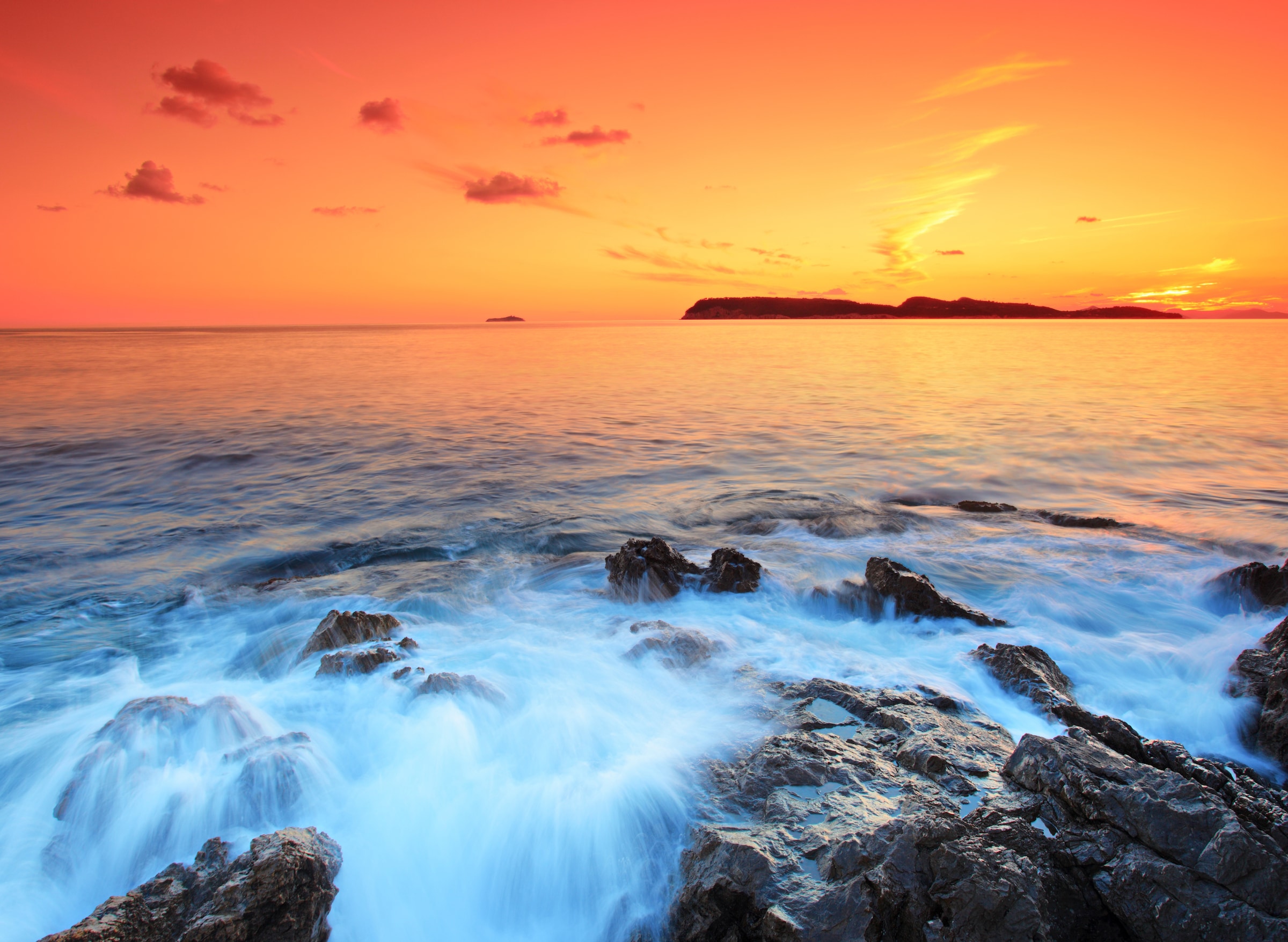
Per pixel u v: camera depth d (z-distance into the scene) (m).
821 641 8.23
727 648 7.92
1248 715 6.38
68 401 32.66
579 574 11.44
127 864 4.73
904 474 18.47
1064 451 20.89
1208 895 3.69
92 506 15.87
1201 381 39.34
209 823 4.94
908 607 8.88
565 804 4.95
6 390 37.62
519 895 4.55
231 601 10.52
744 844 4.11
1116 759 4.57
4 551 12.84
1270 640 7.31
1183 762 4.87
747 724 5.98
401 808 5.10
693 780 5.11
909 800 4.44
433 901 4.51
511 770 5.46
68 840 4.89
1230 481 17.41
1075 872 4.09
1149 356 60.19
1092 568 11.04
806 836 4.26
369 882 4.52
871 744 5.57
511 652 7.93
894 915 3.63
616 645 8.07
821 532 13.44
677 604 9.59
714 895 3.89
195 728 6.02
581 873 4.55
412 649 8.02
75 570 11.98
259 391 37.66
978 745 5.38
